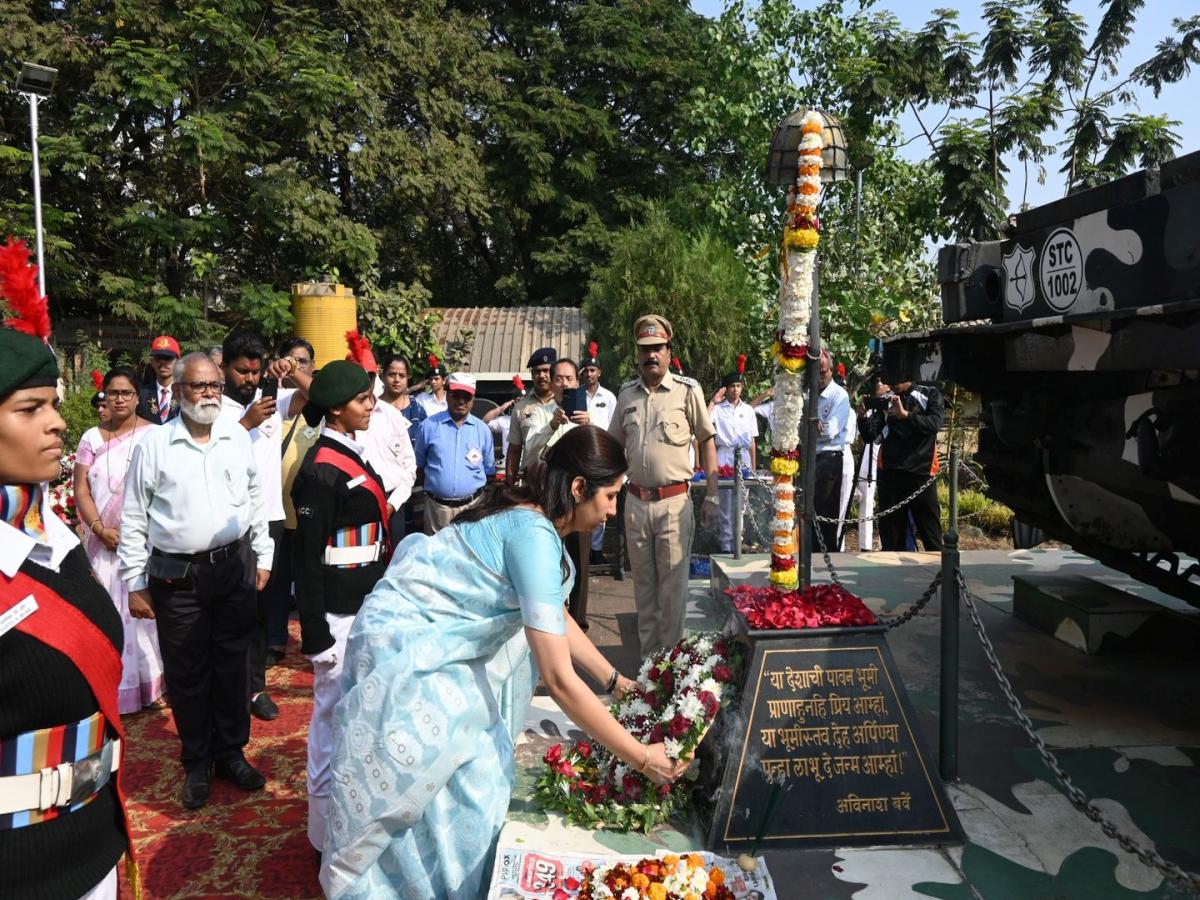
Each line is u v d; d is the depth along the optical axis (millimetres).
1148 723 3879
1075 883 2701
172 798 3943
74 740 1907
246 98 16062
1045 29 16781
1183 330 2830
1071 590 5148
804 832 2852
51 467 1913
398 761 2256
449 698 2316
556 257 20859
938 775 2938
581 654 3039
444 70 19719
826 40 16312
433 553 2424
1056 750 3619
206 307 16031
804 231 3408
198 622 3875
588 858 2527
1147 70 18219
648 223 14328
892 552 7129
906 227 14727
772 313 13328
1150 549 4500
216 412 3869
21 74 10461
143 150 16281
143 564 3889
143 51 14523
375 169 18266
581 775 2861
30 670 1821
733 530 7082
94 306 17016
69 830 1896
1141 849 2387
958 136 15477
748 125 16656
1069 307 3463
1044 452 4191
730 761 2877
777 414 3461
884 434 7875
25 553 1843
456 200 19000
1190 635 4742
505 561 2344
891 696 2955
